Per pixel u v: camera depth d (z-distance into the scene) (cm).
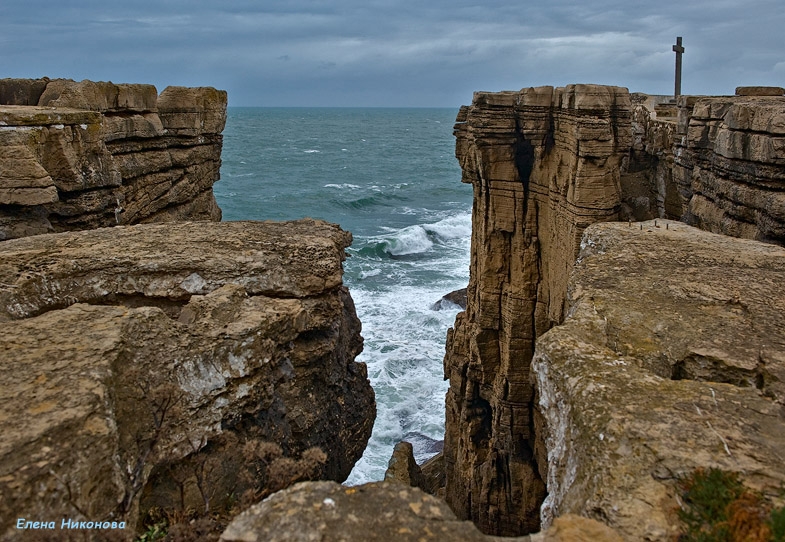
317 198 9538
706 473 584
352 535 520
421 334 4200
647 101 4256
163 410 784
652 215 2662
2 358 745
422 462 2995
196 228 1325
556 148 2231
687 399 696
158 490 819
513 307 2419
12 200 1419
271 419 1016
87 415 654
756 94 2283
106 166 1675
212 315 957
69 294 1057
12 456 588
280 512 545
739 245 1269
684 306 945
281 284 1145
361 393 1503
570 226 2059
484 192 2508
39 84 2203
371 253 6247
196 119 2308
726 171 1648
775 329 867
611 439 644
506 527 2406
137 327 853
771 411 678
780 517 521
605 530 546
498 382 2461
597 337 866
